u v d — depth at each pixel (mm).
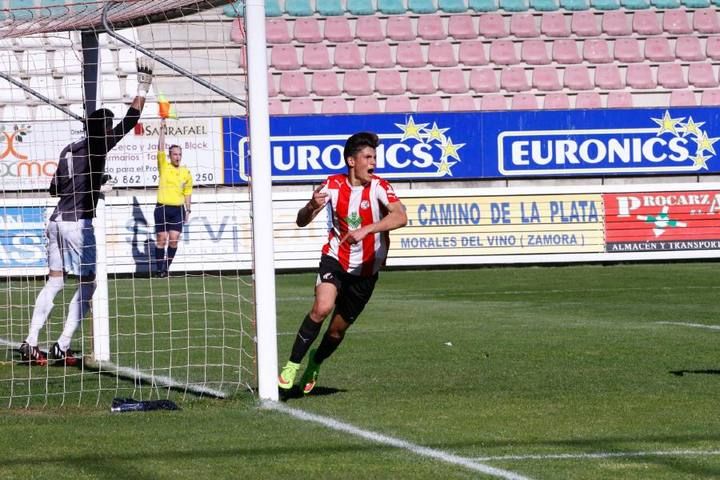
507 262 70000
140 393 24703
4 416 21453
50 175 64750
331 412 21344
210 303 49969
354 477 15508
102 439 18703
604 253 70688
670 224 71125
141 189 67188
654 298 48906
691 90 80875
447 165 70875
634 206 71062
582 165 71562
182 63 71000
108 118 30344
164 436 18906
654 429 19141
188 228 66875
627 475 15523
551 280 59781
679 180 72750
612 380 25438
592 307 45125
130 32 69500
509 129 71125
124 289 57625
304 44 80188
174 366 29625
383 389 24531
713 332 35781
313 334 23078
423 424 19828
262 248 23047
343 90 79312
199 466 16391
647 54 81688
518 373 26875
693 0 83250
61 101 64062
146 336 37406
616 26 82125
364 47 80750
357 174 22953
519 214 70312
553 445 17766
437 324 39250
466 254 69812
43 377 27828
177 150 65125
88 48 30578
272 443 18141
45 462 16797
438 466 16172
